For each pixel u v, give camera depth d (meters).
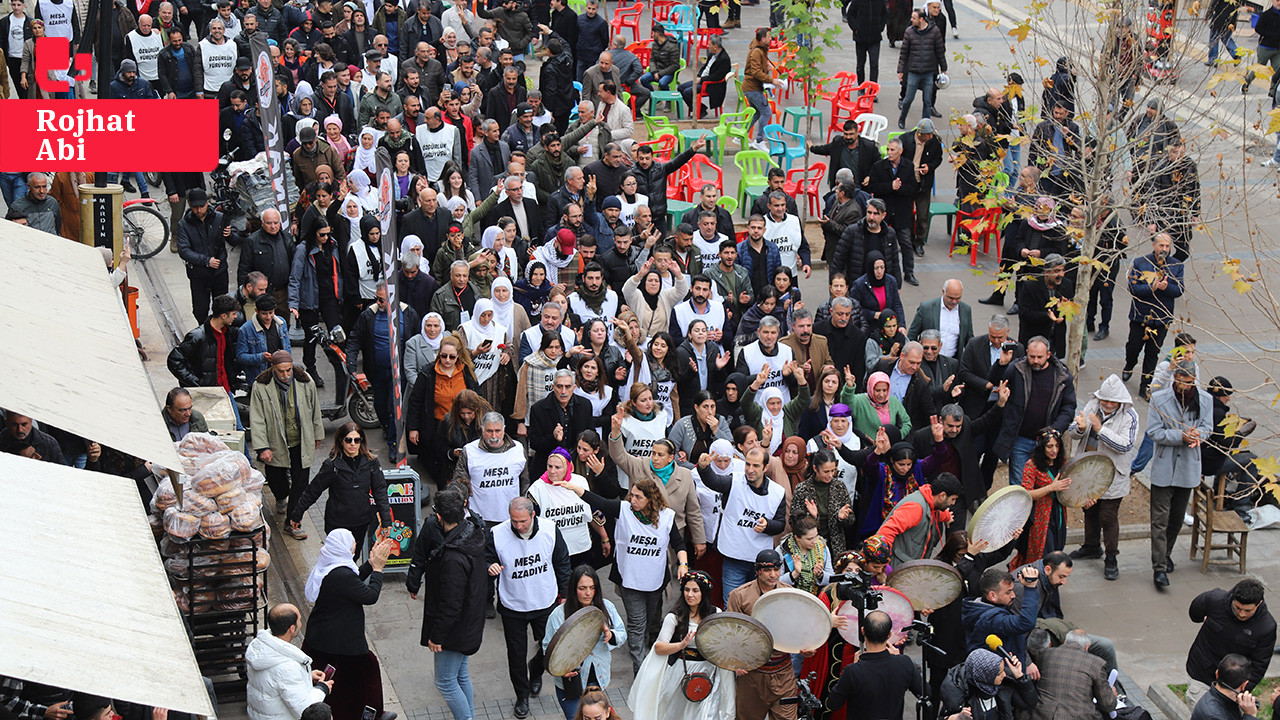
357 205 14.58
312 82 20.14
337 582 9.56
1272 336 17.31
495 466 11.21
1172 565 13.00
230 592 9.62
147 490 10.67
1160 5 13.99
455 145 17.64
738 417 12.57
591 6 24.36
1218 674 9.44
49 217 14.92
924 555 11.11
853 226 15.34
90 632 5.00
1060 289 15.13
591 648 9.29
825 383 12.53
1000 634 10.02
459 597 9.68
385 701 10.55
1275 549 13.46
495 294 13.54
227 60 19.95
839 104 23.16
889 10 28.19
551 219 15.88
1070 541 13.60
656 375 12.79
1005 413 12.99
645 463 11.67
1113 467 11.73
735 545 11.17
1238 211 19.94
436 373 12.77
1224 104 22.31
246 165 17.39
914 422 13.12
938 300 14.21
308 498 11.45
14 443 10.16
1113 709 9.52
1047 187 16.97
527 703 10.44
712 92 23.36
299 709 8.63
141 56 20.11
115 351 8.08
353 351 13.62
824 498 11.27
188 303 16.31
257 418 12.08
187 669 5.02
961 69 26.73
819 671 10.30
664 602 11.98
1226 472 13.04
